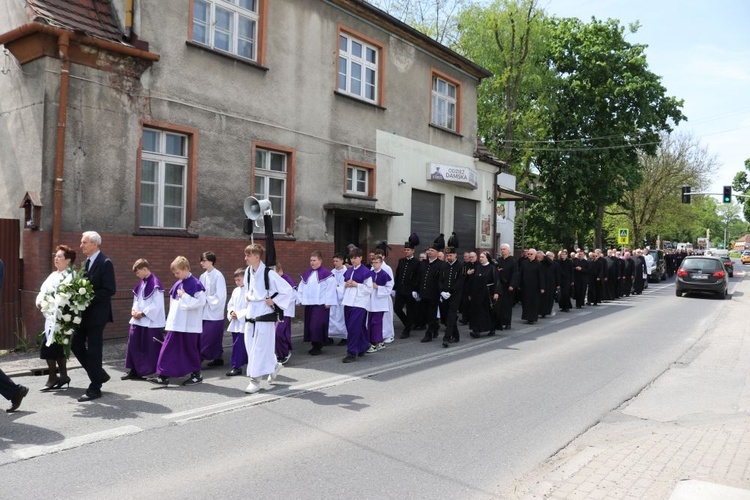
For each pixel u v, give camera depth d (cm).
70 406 639
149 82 1076
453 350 1045
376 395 712
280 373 831
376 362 923
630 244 4994
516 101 2952
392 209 1681
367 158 1588
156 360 773
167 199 1132
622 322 1479
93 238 687
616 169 3222
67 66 955
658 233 5222
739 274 4862
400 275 1242
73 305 645
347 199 1517
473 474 471
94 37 980
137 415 609
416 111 1783
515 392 739
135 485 430
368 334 1011
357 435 560
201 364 823
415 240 1265
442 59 1898
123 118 1039
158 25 1091
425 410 650
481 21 2898
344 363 913
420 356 980
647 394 749
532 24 2816
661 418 648
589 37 3241
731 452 520
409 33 1708
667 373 871
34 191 948
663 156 4578
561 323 1462
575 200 3394
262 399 683
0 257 932
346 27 1509
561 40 3266
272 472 462
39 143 945
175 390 722
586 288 1897
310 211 1412
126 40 1045
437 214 1900
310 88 1406
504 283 1329
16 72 989
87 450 502
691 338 1209
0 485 425
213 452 504
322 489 433
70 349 667
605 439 573
